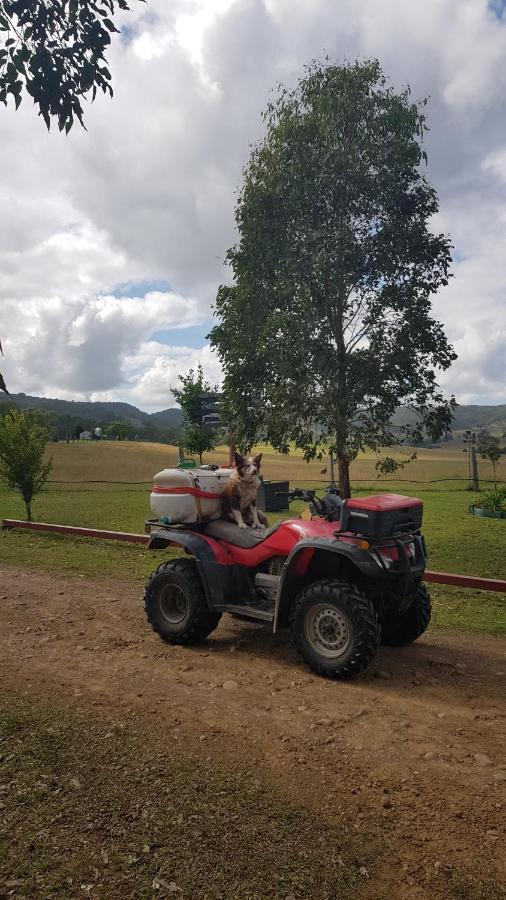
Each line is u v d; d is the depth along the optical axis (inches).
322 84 421.7
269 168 418.6
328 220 411.2
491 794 134.8
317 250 398.9
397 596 208.5
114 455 1321.4
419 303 398.9
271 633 257.8
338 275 390.3
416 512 218.8
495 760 150.6
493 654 236.4
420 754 153.3
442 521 607.5
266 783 137.2
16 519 600.1
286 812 125.6
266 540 230.1
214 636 253.1
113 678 201.0
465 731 166.9
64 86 139.4
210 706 179.9
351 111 405.7
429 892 104.5
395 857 113.1
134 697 185.0
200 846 114.2
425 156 414.6
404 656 231.6
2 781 134.4
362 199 410.9
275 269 412.2
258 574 233.3
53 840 115.0
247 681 200.8
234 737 159.9
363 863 111.1
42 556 416.5
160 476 252.2
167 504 248.2
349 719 173.0
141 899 101.1
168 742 155.6
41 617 273.4
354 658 195.2
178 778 137.5
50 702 178.4
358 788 136.3
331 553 217.9
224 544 240.5
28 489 568.4
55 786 133.1
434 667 219.1
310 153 409.7
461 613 295.7
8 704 175.5
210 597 231.0
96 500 796.0
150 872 107.1
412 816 125.8
